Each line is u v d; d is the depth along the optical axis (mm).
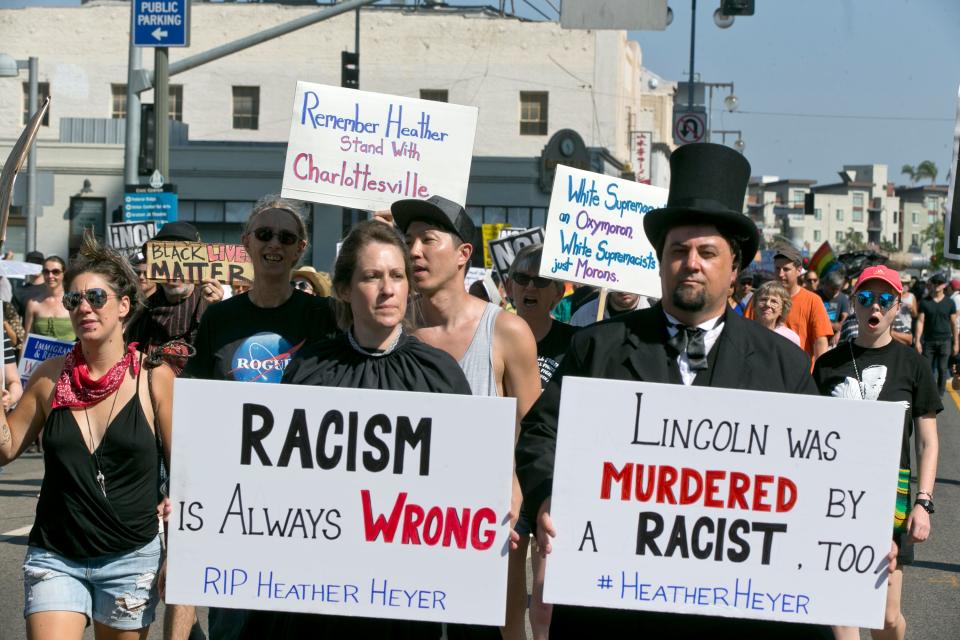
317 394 3654
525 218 41719
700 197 3633
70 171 37969
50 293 11469
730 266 3678
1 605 6730
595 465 3605
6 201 4215
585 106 47188
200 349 5047
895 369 5371
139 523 4395
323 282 8242
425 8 48562
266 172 39625
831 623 3625
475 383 4820
